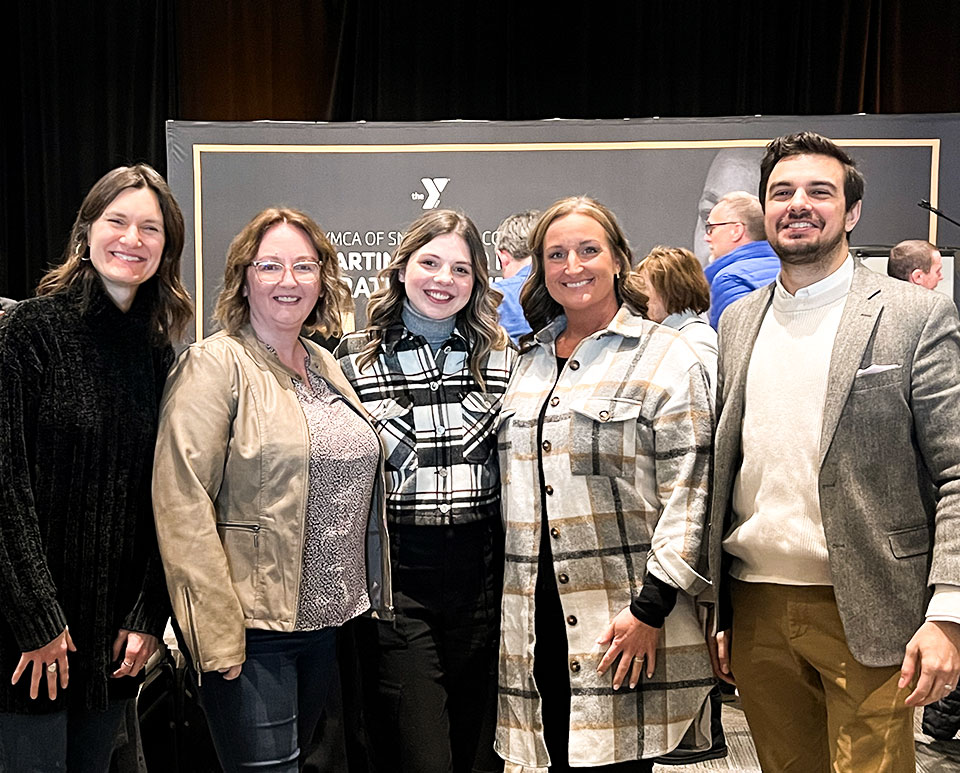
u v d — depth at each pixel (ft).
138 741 7.55
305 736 6.54
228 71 16.60
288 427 6.03
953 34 16.34
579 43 16.35
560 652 6.65
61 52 16.35
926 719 10.37
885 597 5.63
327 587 6.17
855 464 5.63
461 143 13.28
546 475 6.58
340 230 13.33
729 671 6.57
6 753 5.53
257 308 6.30
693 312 9.53
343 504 6.24
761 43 16.28
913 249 12.02
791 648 6.05
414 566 6.77
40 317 5.51
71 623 5.57
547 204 13.30
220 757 6.25
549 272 6.75
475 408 7.00
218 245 13.24
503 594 6.77
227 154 13.20
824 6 16.16
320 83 16.69
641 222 13.26
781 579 5.99
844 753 5.90
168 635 10.71
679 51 16.33
